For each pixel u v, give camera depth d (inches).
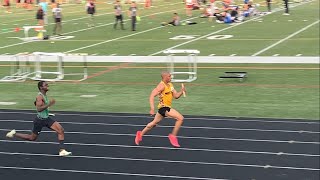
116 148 397.7
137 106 546.9
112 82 667.4
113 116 503.8
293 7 1679.4
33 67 684.7
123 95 600.1
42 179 333.1
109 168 351.6
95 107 545.3
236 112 508.4
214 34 1093.8
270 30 1144.8
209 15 1331.2
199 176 331.3
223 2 1373.0
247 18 1386.6
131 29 1139.9
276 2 1752.0
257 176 327.6
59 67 682.8
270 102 547.2
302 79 655.8
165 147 397.1
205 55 845.8
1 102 574.2
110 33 1003.9
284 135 420.2
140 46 928.3
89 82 668.7
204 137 420.2
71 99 584.4
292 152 374.0
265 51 871.7
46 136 435.8
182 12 1451.8
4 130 459.8
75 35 860.6
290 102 544.7
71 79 685.9
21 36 655.1
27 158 377.4
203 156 371.2
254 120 474.3
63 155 379.6
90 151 390.9
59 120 489.7
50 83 667.4
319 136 414.6
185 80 660.1
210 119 481.1
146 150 390.6
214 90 610.5
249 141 405.4
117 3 1105.4
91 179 331.3
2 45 647.8
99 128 458.9
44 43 701.3
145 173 339.6
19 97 597.9
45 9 697.0
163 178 329.4
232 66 751.7
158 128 454.0
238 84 639.1
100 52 842.2
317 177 322.7
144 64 778.2
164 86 392.2
